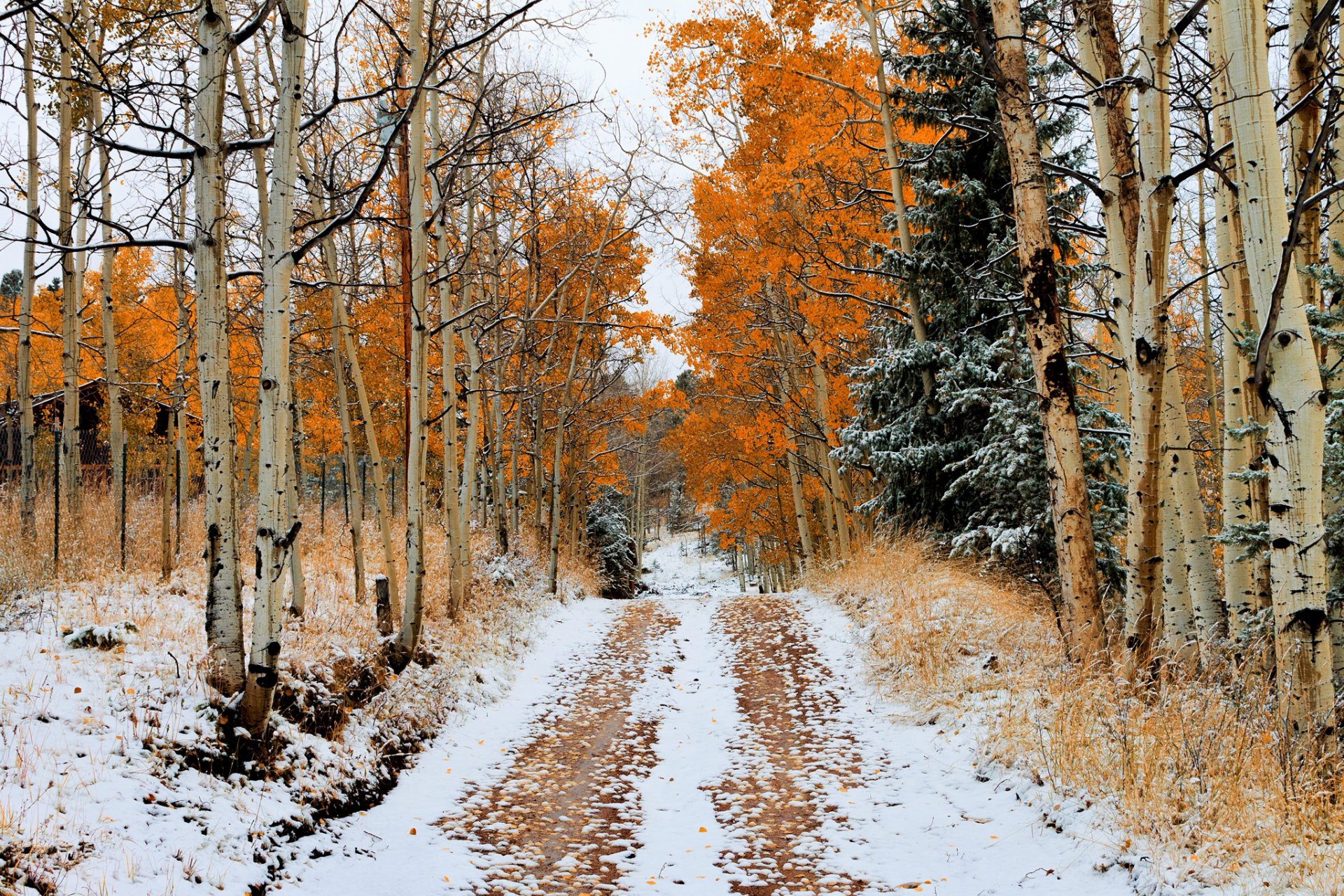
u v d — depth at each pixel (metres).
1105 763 5.53
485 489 19.06
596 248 17.20
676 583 45.84
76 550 9.37
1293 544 5.00
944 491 13.62
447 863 5.38
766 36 13.82
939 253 13.07
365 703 7.61
